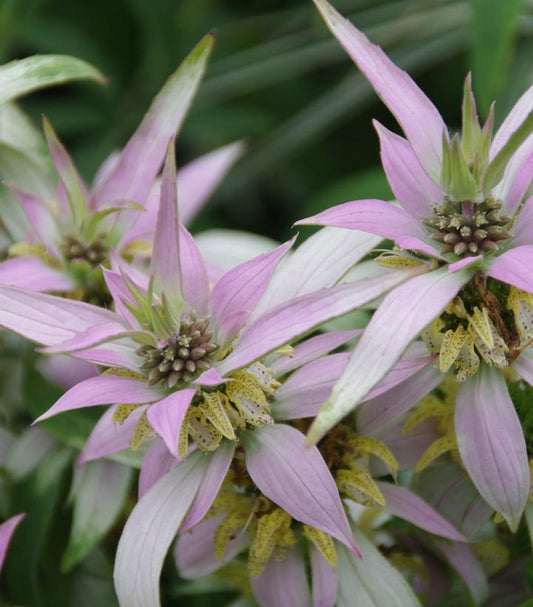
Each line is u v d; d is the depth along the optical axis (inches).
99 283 19.3
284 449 17.2
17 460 20.1
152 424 16.2
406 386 17.7
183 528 17.1
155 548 17.0
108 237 19.5
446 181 16.9
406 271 16.4
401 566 19.0
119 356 17.1
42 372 19.8
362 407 17.9
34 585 19.6
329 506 16.9
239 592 19.9
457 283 16.6
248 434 17.3
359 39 17.2
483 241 17.0
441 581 18.9
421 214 17.4
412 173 17.4
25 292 17.0
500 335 17.2
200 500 17.1
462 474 18.4
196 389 16.6
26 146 20.5
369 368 16.1
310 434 16.0
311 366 17.5
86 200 19.7
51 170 20.5
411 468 18.4
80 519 19.3
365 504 18.1
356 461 18.1
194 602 20.3
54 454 20.0
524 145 17.4
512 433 17.2
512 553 19.1
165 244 17.0
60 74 18.7
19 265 19.1
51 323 17.0
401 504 18.1
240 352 16.8
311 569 18.4
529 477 17.2
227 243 20.7
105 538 20.1
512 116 17.4
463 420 17.3
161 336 17.1
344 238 17.8
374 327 16.2
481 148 17.0
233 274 17.3
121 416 17.2
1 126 20.6
